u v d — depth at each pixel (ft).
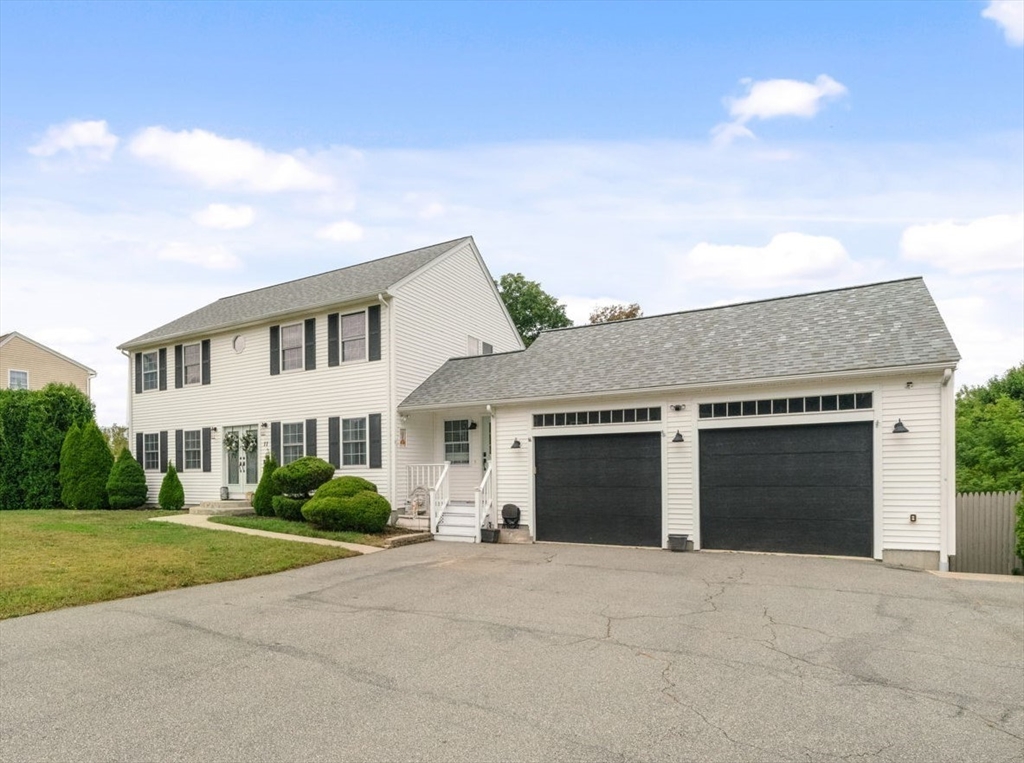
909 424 33.50
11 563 29.73
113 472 61.57
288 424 56.80
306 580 29.48
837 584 27.66
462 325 61.57
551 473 44.39
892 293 41.52
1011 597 25.13
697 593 25.96
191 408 63.82
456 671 16.49
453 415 54.34
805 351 37.81
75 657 17.81
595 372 44.86
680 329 47.37
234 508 55.47
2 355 103.65
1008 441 76.18
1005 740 12.36
